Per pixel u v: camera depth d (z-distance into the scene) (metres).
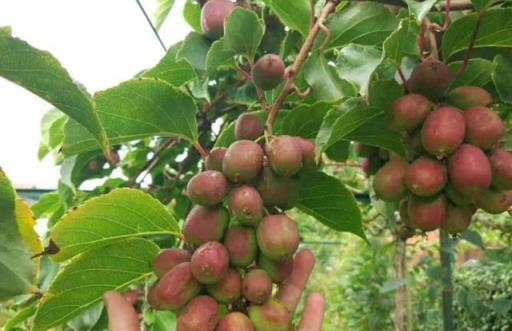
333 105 0.35
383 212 0.47
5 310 0.45
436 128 0.30
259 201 0.29
